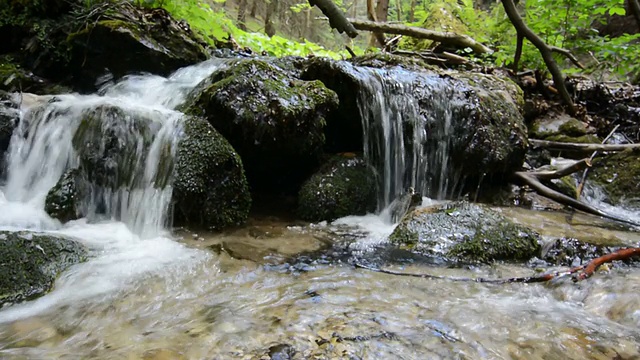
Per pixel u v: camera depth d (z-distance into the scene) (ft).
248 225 11.35
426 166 14.93
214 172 10.85
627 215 14.60
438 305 6.90
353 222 12.19
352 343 5.56
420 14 31.24
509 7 17.89
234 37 26.37
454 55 22.52
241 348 5.42
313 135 12.55
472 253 9.29
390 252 9.58
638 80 24.12
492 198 15.10
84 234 9.77
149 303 6.82
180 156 10.87
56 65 16.56
